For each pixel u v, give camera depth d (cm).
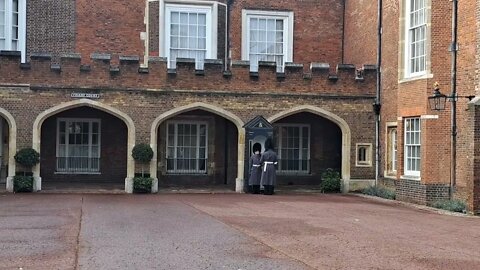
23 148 1834
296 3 2356
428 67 1669
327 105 2019
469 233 1145
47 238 999
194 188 2073
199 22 2219
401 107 1803
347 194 1980
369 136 2048
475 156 1488
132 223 1186
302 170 2314
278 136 2298
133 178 1888
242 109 1967
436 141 1658
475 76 1546
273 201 1672
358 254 905
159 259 845
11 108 1833
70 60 1864
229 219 1259
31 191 1823
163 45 2175
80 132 2197
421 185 1673
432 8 1664
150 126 1911
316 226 1180
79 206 1469
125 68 1898
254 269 790
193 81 1938
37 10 2169
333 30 2372
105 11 2228
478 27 1534
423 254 918
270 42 2341
